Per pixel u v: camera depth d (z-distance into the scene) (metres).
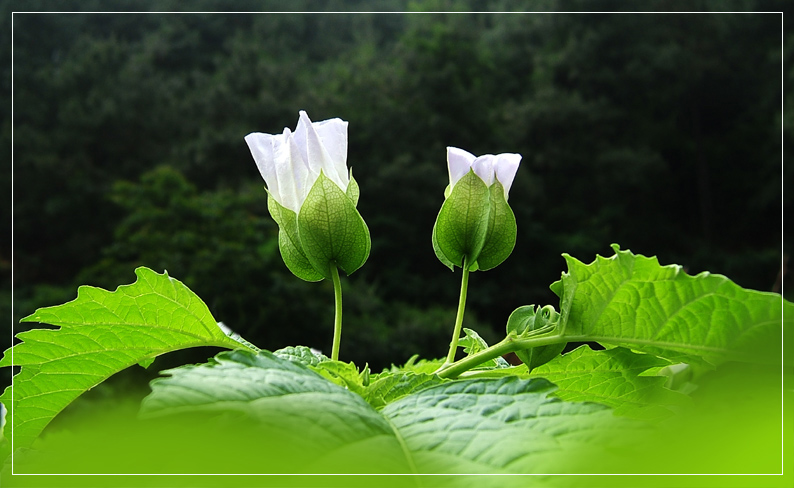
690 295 0.79
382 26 39.06
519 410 0.53
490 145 28.22
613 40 29.03
